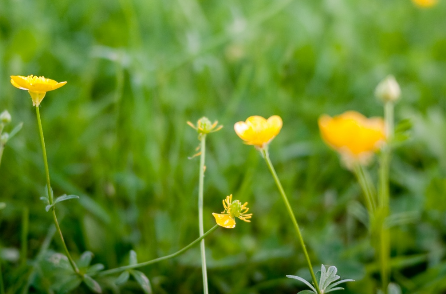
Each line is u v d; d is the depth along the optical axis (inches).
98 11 50.0
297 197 34.7
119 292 30.9
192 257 31.4
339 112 44.6
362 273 30.8
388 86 32.0
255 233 33.9
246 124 27.7
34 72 40.2
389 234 32.8
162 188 33.1
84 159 35.3
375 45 59.5
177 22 45.6
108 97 39.9
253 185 34.5
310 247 32.7
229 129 38.4
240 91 35.4
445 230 33.3
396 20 64.8
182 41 42.6
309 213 34.4
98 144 35.1
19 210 32.6
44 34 41.1
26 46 35.4
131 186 32.9
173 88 38.0
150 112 34.3
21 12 42.6
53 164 34.1
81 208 32.5
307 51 49.3
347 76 49.8
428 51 57.4
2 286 29.2
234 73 44.8
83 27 49.2
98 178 33.7
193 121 37.3
